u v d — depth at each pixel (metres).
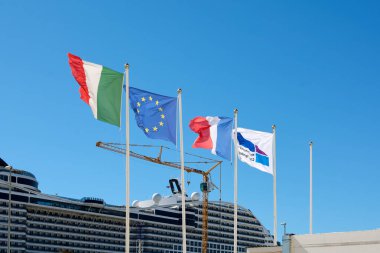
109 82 69.12
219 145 81.38
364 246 59.53
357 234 60.31
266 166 82.62
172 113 73.75
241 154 83.94
